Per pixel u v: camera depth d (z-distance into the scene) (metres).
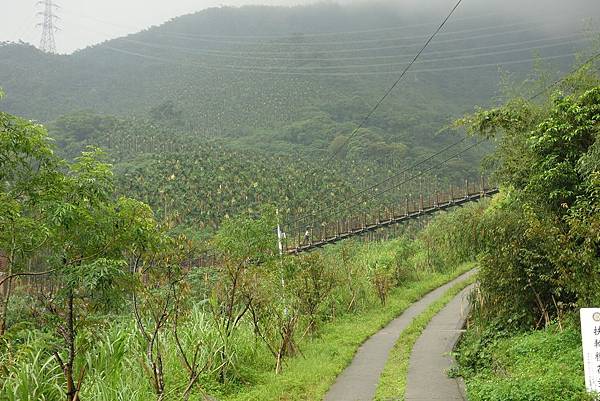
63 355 7.37
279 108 155.50
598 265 7.88
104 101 186.88
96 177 5.87
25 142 5.55
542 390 6.51
